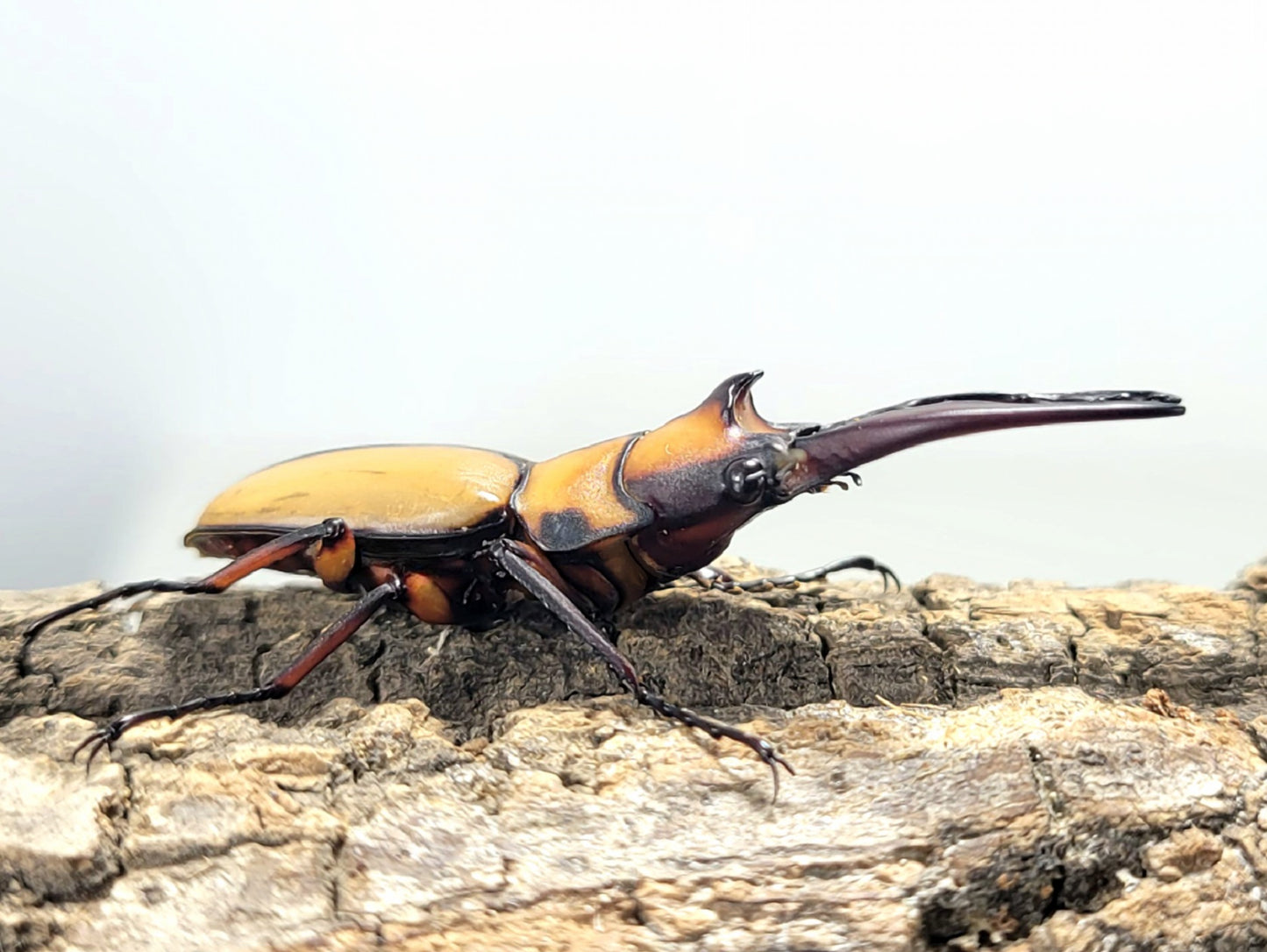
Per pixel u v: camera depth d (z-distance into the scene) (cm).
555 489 9
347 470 9
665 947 7
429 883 7
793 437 8
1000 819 7
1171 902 7
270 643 9
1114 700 8
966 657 9
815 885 7
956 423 8
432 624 9
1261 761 8
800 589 10
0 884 7
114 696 8
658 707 8
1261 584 9
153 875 7
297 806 7
